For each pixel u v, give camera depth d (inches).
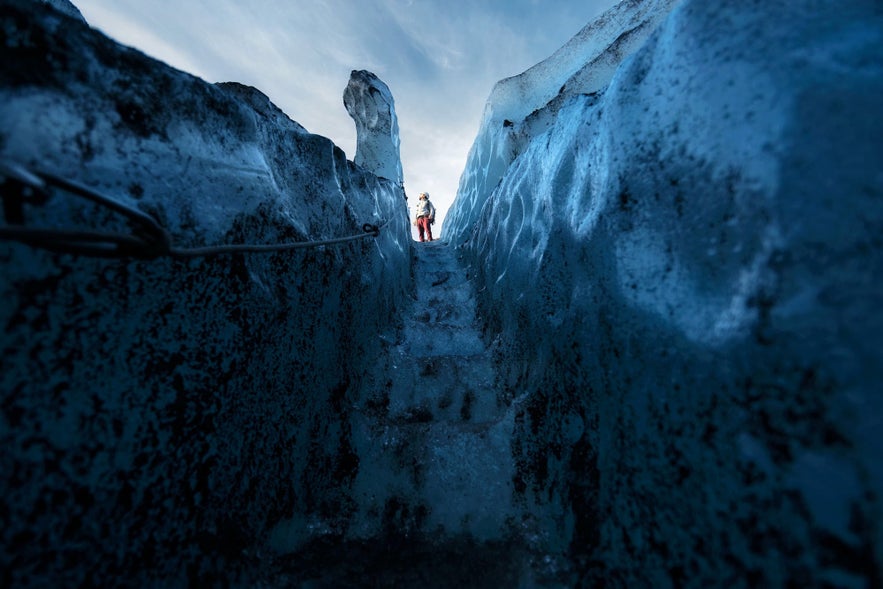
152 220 29.3
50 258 29.5
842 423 26.1
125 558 33.1
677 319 41.1
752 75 35.1
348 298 84.1
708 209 38.7
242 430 47.8
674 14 47.1
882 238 26.2
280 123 76.5
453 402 85.7
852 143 28.4
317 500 61.1
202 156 45.0
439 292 161.5
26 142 27.8
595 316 56.4
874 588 22.9
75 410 30.2
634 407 45.6
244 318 48.8
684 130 42.8
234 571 44.5
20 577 26.1
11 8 28.8
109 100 35.8
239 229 47.6
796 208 30.2
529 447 67.3
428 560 53.6
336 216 80.7
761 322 32.1
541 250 83.7
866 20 31.4
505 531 57.3
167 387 38.1
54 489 28.5
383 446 70.8
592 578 45.7
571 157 73.4
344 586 49.5
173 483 38.2
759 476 30.6
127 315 34.8
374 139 224.8
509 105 228.8
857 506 24.6
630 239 50.1
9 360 26.6
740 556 30.7
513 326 94.3
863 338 26.0
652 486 41.0
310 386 63.9
